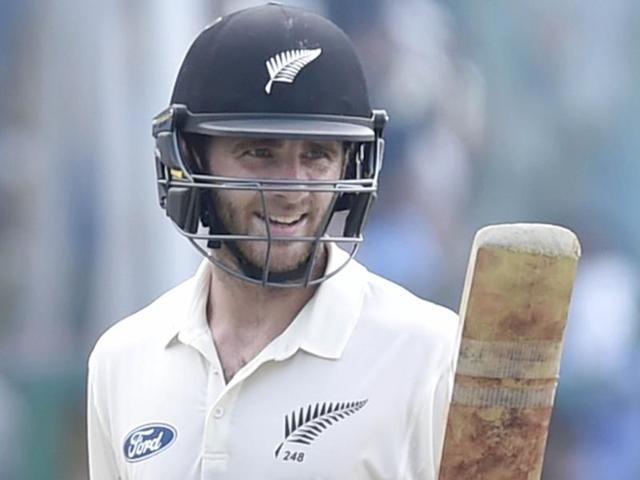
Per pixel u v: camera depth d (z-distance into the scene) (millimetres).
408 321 8820
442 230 20891
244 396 8695
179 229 8703
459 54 21078
